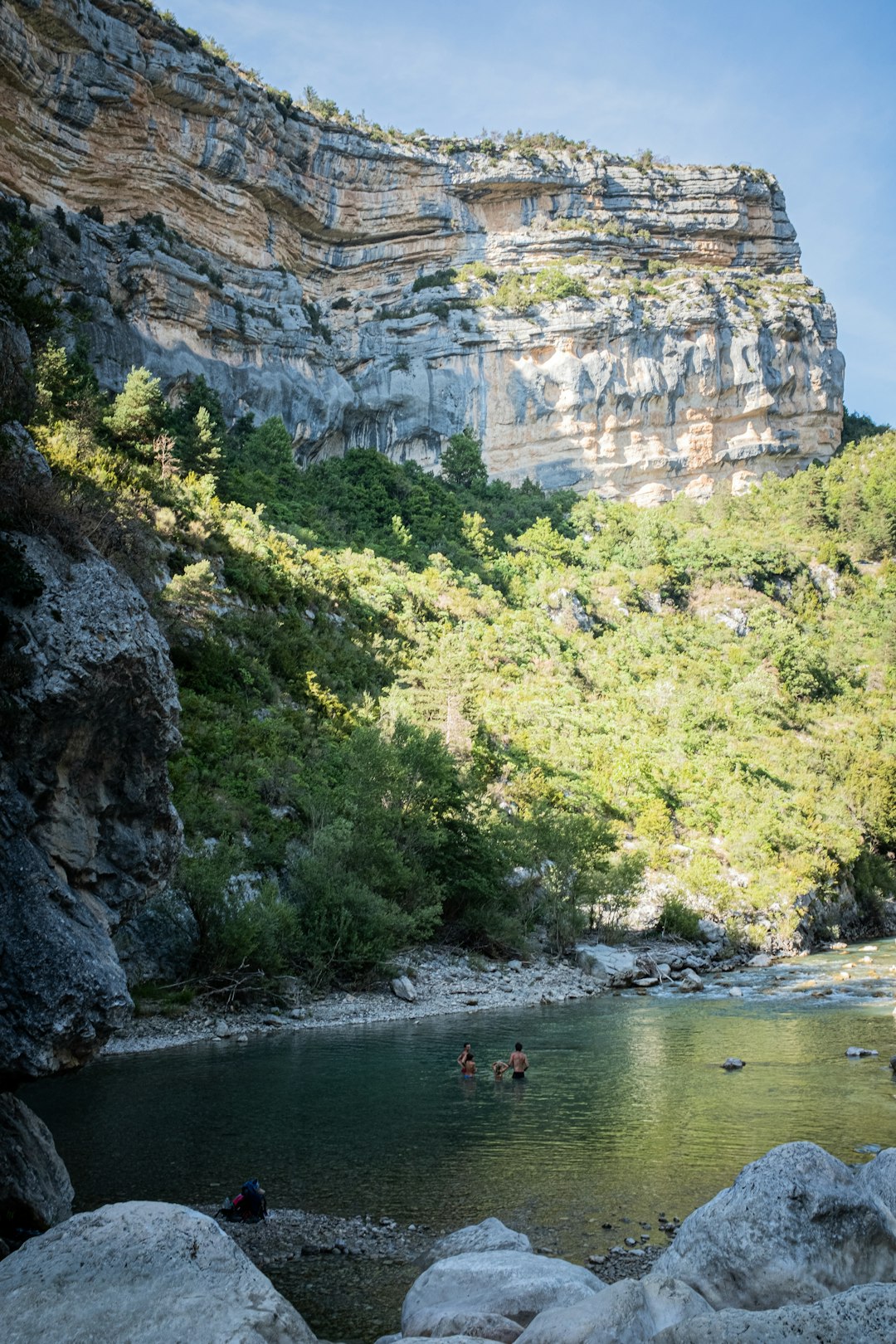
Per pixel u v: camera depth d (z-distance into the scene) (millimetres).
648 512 119562
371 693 54312
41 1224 11492
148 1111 18734
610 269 137625
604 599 95438
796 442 134125
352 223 131500
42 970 10664
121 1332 6613
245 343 106750
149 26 105875
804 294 143250
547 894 43531
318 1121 18078
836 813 67938
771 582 106562
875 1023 28484
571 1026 28250
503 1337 8367
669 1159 15844
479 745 54156
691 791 62750
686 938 46750
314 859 33531
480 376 124688
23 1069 10422
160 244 99375
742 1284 8328
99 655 12305
